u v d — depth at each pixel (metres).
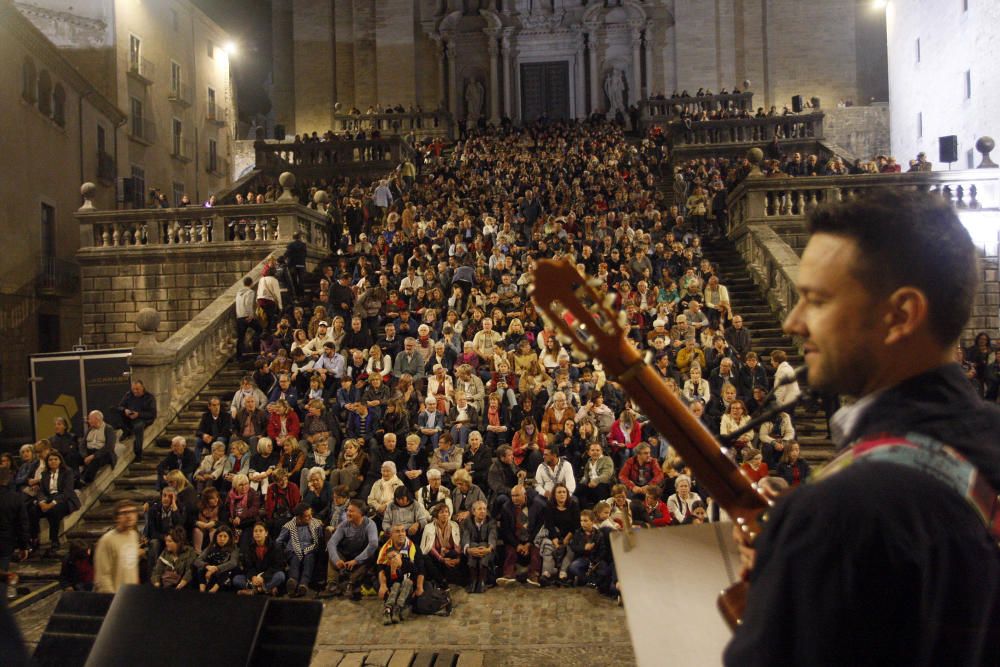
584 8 47.00
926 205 1.30
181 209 22.75
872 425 1.28
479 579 10.56
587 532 10.53
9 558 10.90
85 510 13.02
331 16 47.19
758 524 1.52
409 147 37.56
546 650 8.50
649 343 14.73
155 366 15.23
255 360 16.64
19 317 25.81
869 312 1.28
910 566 1.09
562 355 14.04
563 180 28.25
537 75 48.09
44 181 27.55
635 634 1.78
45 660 3.57
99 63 34.00
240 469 12.26
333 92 47.03
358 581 10.36
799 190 20.61
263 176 35.78
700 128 35.25
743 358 15.01
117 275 22.94
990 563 1.13
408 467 11.98
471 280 18.00
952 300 1.27
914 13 32.62
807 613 1.11
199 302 22.55
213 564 10.20
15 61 25.58
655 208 25.02
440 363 14.36
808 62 44.19
